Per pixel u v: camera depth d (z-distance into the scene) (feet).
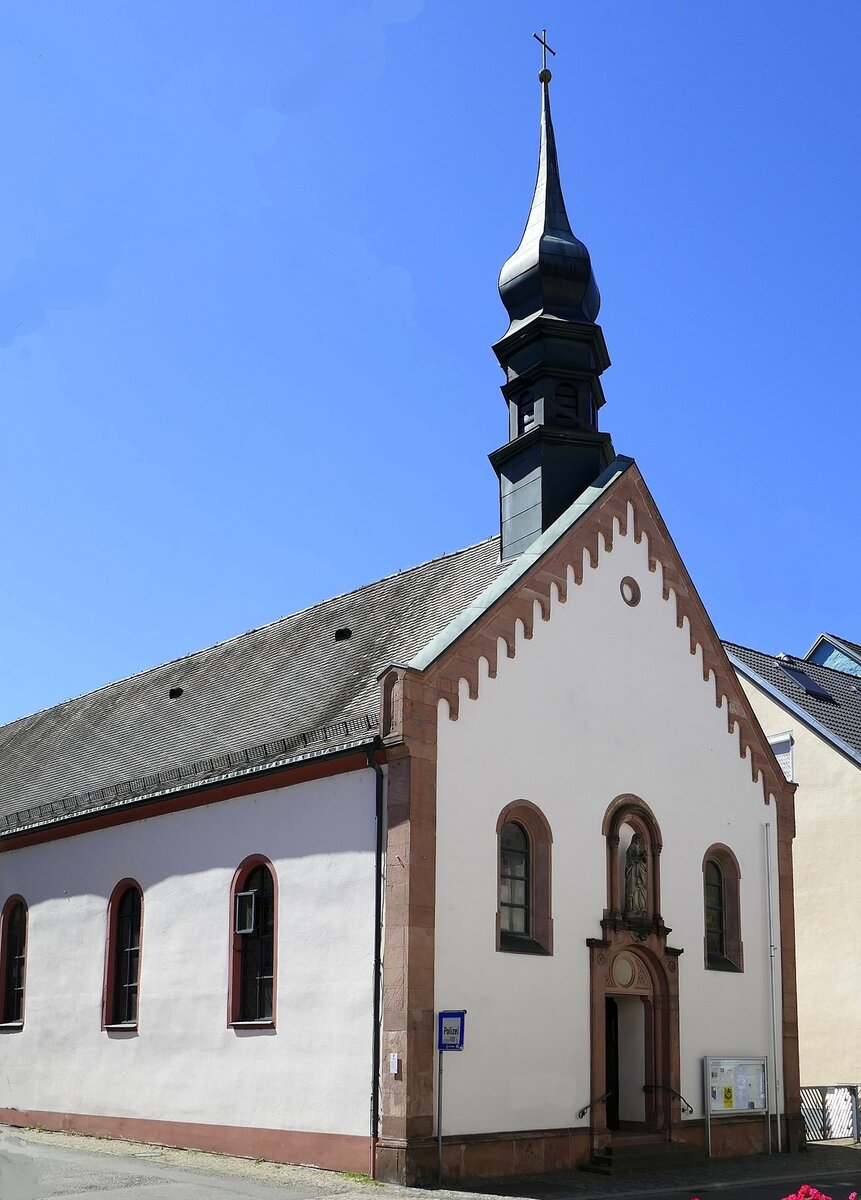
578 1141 70.74
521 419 90.48
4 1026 96.17
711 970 82.58
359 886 68.39
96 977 87.45
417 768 67.31
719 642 89.56
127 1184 61.00
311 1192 58.95
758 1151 82.02
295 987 70.90
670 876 81.35
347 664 86.99
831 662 151.12
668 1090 77.25
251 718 89.25
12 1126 91.71
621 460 87.25
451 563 93.15
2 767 123.13
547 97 99.19
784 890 89.35
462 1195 59.11
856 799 105.50
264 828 75.77
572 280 92.58
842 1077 101.50
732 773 88.12
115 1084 83.25
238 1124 72.64
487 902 69.26
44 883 95.86
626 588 83.66
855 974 102.42
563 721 76.64
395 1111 63.16
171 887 82.33
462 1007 66.59
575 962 73.46
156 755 95.14
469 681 71.36
